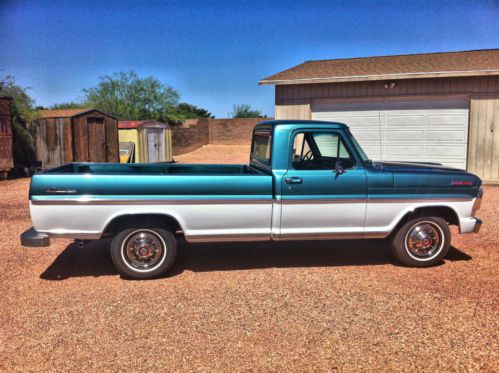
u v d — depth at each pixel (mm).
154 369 3459
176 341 3889
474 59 14367
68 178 5160
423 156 13664
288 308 4559
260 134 6430
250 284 5262
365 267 5902
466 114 13211
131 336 3982
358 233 5699
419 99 13469
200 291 5047
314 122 5676
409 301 4723
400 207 5715
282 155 5539
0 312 4496
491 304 4637
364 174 5617
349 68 14875
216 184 5352
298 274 5617
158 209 5281
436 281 5344
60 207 5156
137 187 5238
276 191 5461
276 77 14484
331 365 3508
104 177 5195
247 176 5414
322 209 5570
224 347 3785
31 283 5328
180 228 5523
